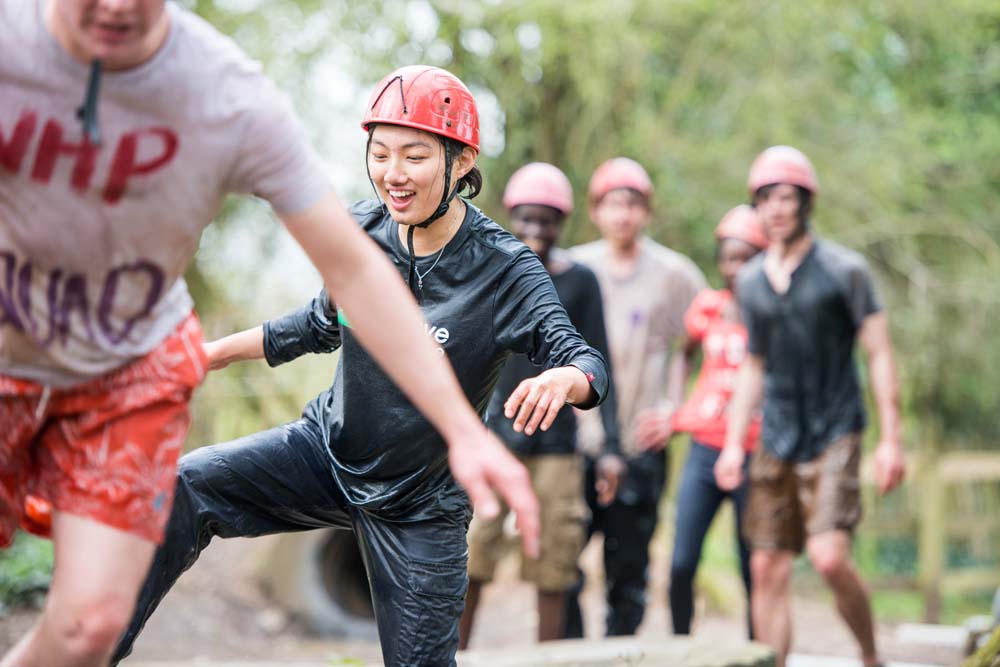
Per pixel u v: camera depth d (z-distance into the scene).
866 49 13.24
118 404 2.81
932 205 14.01
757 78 12.95
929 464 12.91
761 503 6.39
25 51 2.48
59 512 2.82
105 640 2.76
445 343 3.65
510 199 6.68
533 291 3.62
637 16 12.36
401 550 3.72
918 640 9.32
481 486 2.40
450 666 3.77
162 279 2.74
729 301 7.60
